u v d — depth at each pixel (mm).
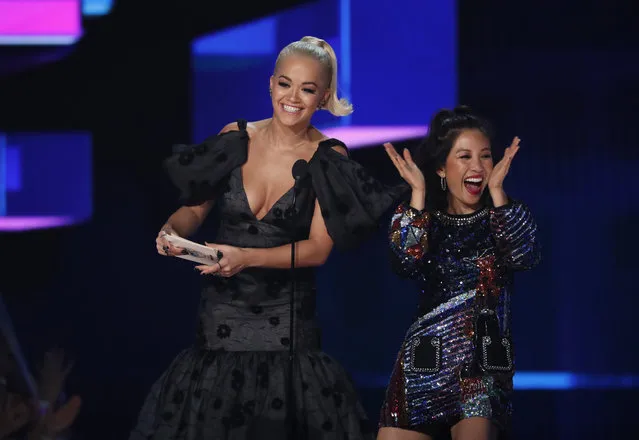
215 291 13594
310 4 34156
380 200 13711
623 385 36031
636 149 37000
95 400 32125
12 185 38375
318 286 40188
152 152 38219
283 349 13461
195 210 14102
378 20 33875
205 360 13469
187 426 13219
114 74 37406
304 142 13938
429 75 34281
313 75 13367
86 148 38312
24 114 37719
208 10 35906
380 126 34188
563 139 37000
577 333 38406
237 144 13734
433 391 13398
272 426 13148
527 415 31531
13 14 36781
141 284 39594
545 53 35531
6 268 39125
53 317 39375
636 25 35312
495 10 34906
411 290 39969
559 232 38062
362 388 35281
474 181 13664
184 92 37125
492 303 13398
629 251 37688
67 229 39125
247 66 35688
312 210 13781
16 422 11203
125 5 36500
